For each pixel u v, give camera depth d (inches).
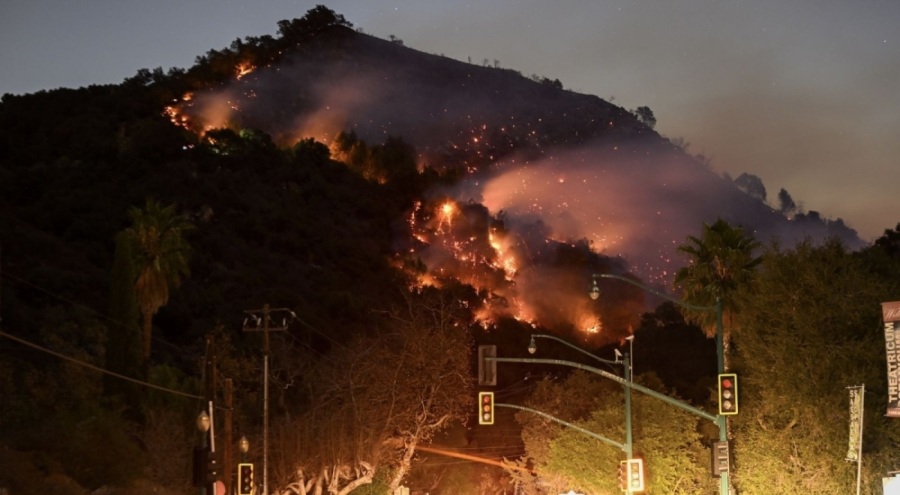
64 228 4018.2
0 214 3764.8
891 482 1212.5
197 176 4987.7
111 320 2220.7
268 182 5595.5
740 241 2018.9
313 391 2292.1
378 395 2030.0
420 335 2100.1
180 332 3262.8
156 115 6225.4
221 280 3863.2
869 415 1411.2
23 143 5221.5
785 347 1470.2
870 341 1444.4
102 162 4849.9
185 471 1894.7
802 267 1502.2
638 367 3917.3
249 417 2316.7
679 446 2041.1
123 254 2251.5
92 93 6412.4
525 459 2967.5
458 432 3056.1
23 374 2177.7
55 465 1658.5
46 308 2785.4
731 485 1615.4
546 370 4028.1
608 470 2030.0
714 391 1927.9
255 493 1807.3
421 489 2797.7
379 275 4847.4
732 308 1962.4
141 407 2133.4
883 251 1673.2
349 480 2070.6
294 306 3538.4
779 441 1501.0
